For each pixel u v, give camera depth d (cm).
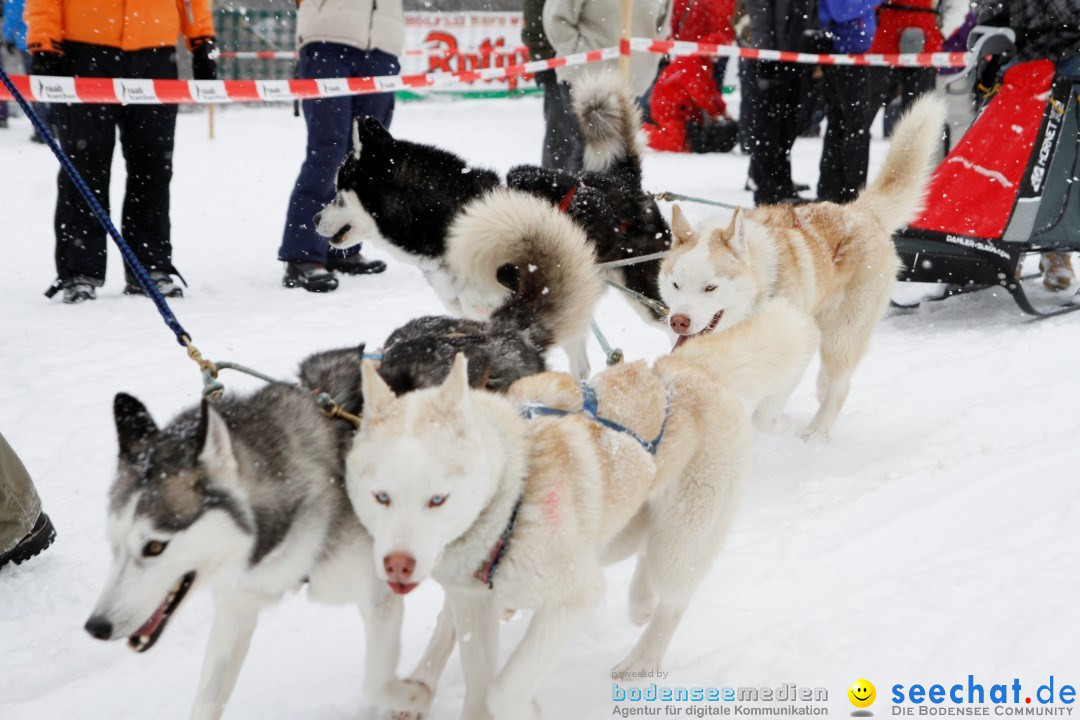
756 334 270
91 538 319
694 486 248
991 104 534
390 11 627
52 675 256
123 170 993
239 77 1669
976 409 411
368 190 465
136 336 507
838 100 722
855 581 284
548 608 214
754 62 730
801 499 344
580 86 494
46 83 518
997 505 324
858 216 421
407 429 199
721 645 262
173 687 249
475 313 448
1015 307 571
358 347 258
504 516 209
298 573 216
